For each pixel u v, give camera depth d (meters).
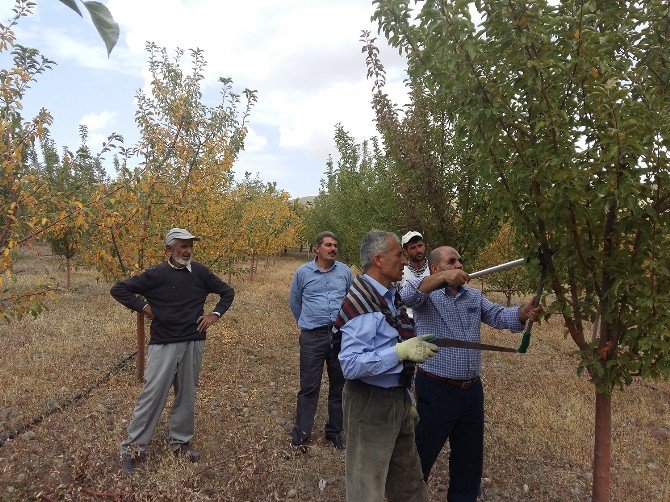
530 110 2.40
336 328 2.45
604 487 2.69
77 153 5.61
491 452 4.51
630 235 2.47
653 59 2.57
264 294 14.15
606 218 2.43
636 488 3.98
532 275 2.65
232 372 6.38
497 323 3.13
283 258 36.12
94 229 5.52
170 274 3.97
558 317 11.60
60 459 3.73
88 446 3.64
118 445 3.97
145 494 3.27
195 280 4.10
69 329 7.93
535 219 2.39
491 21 2.25
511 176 2.44
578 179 2.18
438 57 2.51
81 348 6.96
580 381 6.87
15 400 4.91
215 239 8.12
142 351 5.77
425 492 2.71
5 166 4.13
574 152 2.23
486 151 2.52
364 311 2.41
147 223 5.87
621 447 4.75
